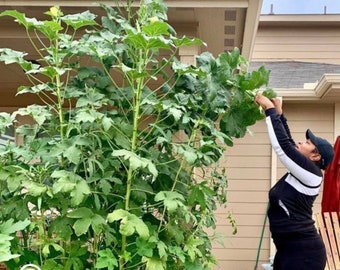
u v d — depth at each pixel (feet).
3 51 6.93
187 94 7.39
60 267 6.31
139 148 6.71
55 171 6.29
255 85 7.80
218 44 12.42
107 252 6.15
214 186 8.10
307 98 17.78
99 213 6.53
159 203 6.83
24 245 6.68
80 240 6.63
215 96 7.10
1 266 7.54
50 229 6.38
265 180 17.99
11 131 9.48
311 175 8.95
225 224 17.85
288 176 9.28
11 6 9.55
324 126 18.08
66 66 7.38
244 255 17.78
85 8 9.60
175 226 6.71
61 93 7.04
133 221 6.03
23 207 6.43
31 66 6.93
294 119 18.22
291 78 21.42
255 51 24.54
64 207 6.37
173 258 6.82
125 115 7.23
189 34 10.52
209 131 7.59
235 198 18.02
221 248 17.83
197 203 7.24
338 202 14.57
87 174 6.89
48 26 6.68
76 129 6.79
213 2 9.32
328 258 13.71
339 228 14.17
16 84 15.66
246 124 8.39
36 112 6.84
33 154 6.74
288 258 9.13
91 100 6.74
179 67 6.84
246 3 9.28
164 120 7.39
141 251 6.19
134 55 7.05
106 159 6.68
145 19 7.07
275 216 9.33
